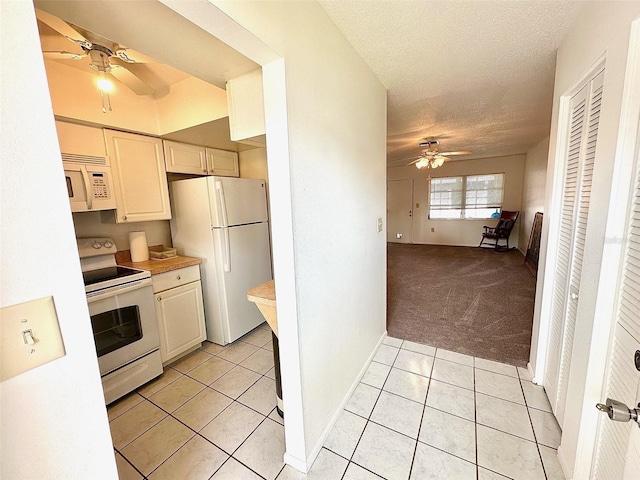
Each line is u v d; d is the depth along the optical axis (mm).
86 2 879
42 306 532
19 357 513
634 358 809
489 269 4840
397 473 1346
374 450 1475
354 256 1872
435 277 4504
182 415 1763
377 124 2182
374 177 2182
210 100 2016
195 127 2160
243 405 1841
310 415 1403
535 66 1963
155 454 1488
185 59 1267
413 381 2016
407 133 3896
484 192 6762
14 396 515
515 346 2424
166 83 2145
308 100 1264
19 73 481
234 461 1438
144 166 2293
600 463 1052
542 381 1901
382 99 2270
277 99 1115
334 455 1455
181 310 2377
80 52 1643
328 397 1585
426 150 4949
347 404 1809
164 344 2248
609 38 1057
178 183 2590
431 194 7395
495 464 1369
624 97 940
